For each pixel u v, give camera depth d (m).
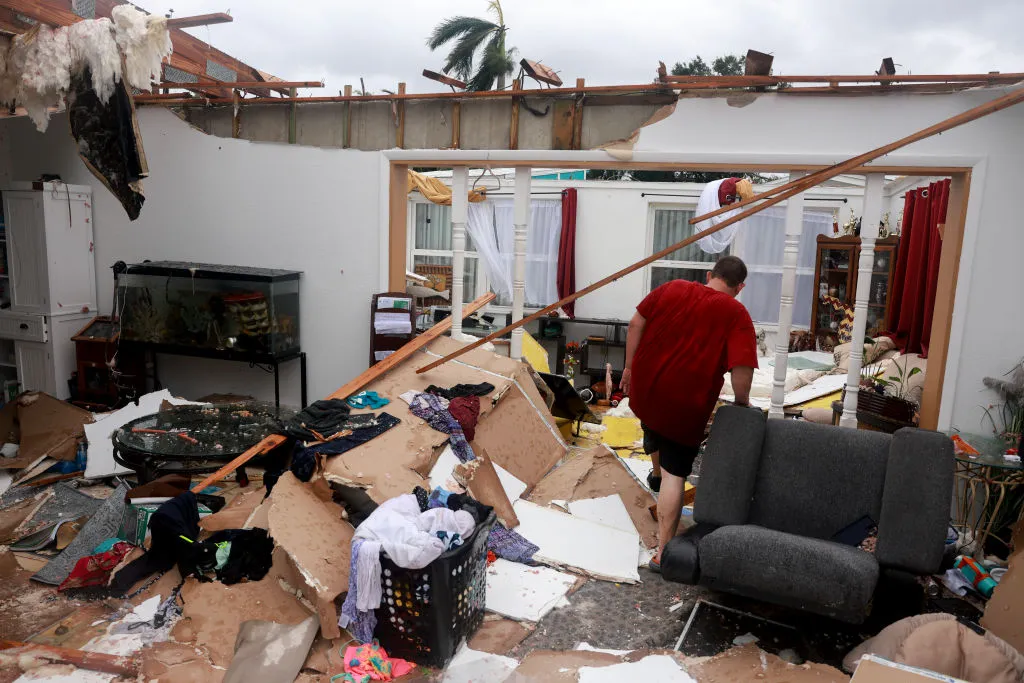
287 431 3.77
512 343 5.29
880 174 4.29
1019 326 4.12
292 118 5.50
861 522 2.92
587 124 4.82
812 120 4.37
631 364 3.61
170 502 3.20
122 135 4.48
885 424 4.23
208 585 2.99
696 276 8.96
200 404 5.11
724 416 3.16
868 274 4.35
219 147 5.77
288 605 2.92
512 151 4.91
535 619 3.01
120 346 5.79
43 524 3.76
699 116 4.58
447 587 2.60
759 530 2.73
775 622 3.03
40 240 5.92
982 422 4.24
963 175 4.12
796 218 4.45
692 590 3.31
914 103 4.16
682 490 3.45
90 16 4.44
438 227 9.88
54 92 4.52
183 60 4.81
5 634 2.79
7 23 4.21
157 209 6.06
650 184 8.75
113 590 3.04
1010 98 2.92
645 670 2.63
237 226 5.82
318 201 5.53
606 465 4.46
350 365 5.66
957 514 4.07
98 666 2.57
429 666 2.67
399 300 5.23
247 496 3.61
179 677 2.51
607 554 3.59
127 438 4.18
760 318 8.91
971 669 2.37
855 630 2.95
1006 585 2.85
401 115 5.21
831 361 7.43
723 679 2.57
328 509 3.36
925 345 5.36
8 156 6.50
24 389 6.23
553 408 5.61
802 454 3.08
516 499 4.09
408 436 3.89
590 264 9.14
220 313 5.43
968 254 4.14
